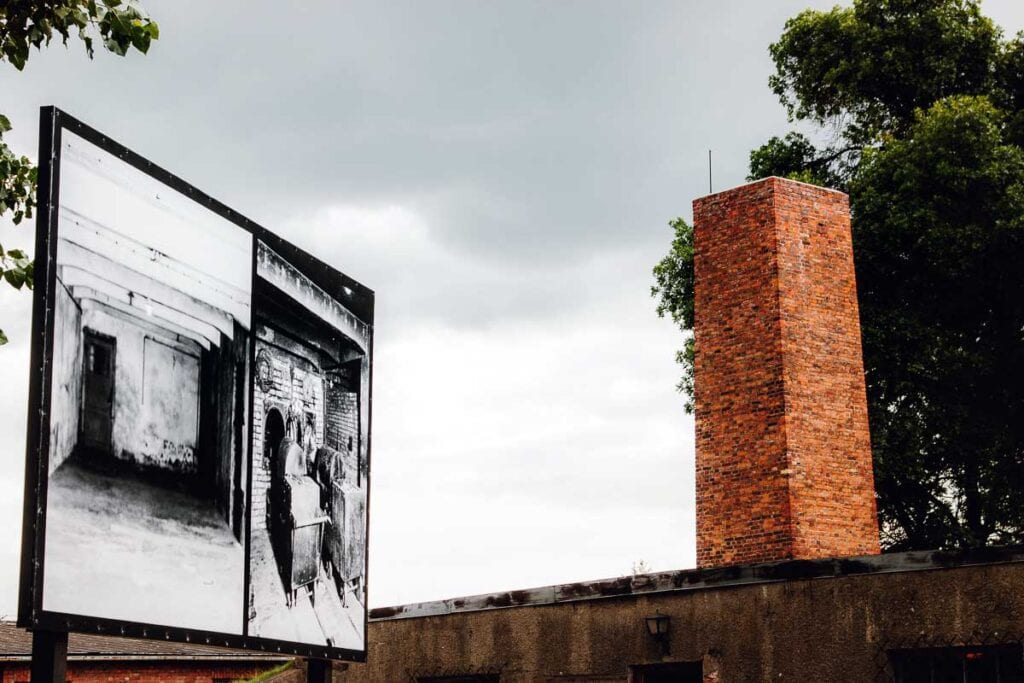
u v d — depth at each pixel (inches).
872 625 474.9
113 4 374.6
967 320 1020.5
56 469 374.9
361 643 550.3
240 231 487.5
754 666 506.3
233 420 471.5
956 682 454.9
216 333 464.8
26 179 422.3
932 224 974.4
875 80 1080.2
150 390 424.5
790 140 1146.7
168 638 421.1
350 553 550.0
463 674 612.1
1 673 959.6
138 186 427.8
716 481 628.4
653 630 535.8
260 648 474.9
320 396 536.1
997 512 999.6
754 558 601.9
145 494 416.5
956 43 1054.4
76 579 380.2
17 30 386.9
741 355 631.8
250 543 474.3
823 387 625.9
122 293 414.0
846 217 666.2
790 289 628.1
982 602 446.9
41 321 375.9
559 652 576.4
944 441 994.1
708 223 664.4
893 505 1034.1
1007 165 970.1
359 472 563.8
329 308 550.6
